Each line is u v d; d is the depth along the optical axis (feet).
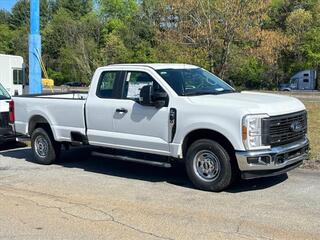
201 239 17.47
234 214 20.43
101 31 248.73
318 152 32.37
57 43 271.08
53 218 20.24
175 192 24.35
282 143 23.66
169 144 25.41
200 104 24.31
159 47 80.48
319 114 55.06
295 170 28.45
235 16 72.74
